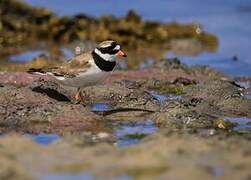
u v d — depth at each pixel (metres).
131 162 10.09
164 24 29.16
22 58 24.30
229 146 10.88
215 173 9.62
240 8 31.38
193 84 19.25
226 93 17.61
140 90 17.80
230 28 28.64
